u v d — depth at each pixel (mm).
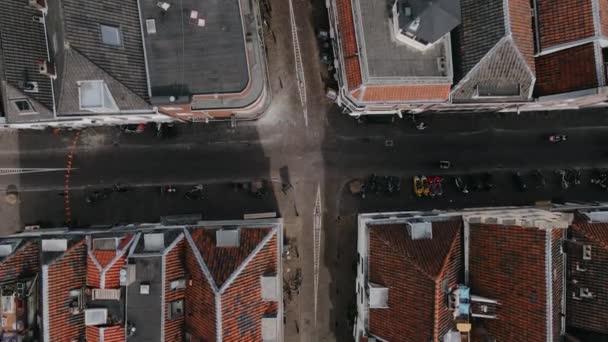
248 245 42594
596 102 47500
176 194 53875
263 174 53969
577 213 45719
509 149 53656
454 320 41438
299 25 53500
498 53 41250
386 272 43031
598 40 40781
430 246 42250
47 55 40750
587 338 42406
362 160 54094
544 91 44969
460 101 44312
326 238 54000
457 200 53719
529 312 38781
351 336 54062
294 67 53719
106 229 49250
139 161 53688
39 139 53406
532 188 53594
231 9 41438
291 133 53938
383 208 53656
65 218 53531
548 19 43281
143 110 41625
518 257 39594
